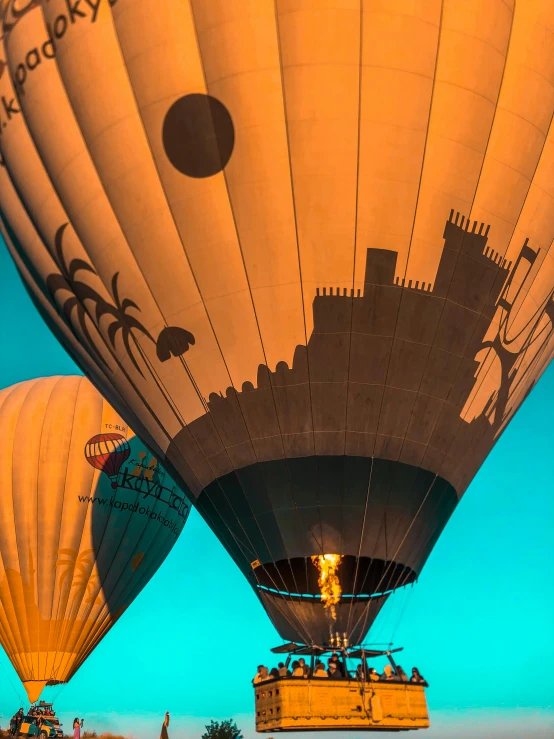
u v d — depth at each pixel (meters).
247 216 13.66
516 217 14.16
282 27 13.20
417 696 12.66
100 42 14.45
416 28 13.14
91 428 28.45
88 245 15.39
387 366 13.86
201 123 13.70
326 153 13.30
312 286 13.66
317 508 13.80
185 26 13.70
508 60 13.64
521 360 15.30
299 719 11.86
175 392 14.88
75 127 15.03
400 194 13.43
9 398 29.45
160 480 29.16
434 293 13.80
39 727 27.78
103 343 15.93
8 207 17.39
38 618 27.38
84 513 27.56
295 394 13.91
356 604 13.78
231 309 14.02
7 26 16.30
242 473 14.27
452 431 14.56
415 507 14.18
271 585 14.40
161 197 14.14
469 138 13.55
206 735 27.56
